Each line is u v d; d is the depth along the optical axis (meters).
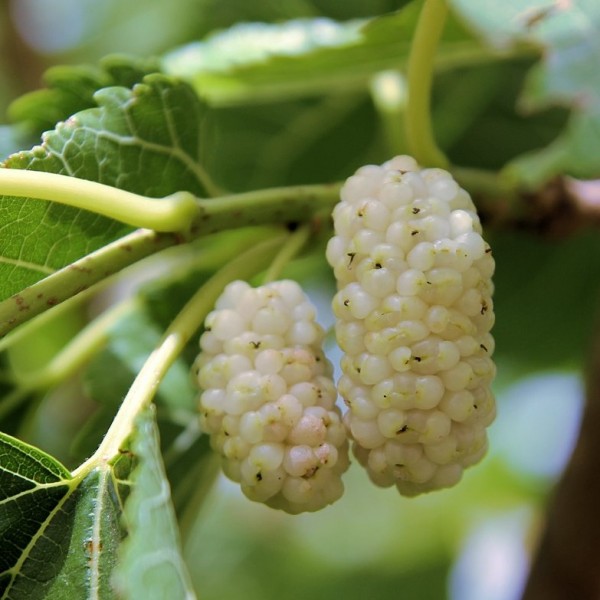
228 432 0.18
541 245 0.26
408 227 0.18
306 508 0.18
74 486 0.18
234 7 0.27
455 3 0.19
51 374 0.21
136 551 0.16
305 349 0.18
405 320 0.18
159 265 0.24
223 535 0.42
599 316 0.23
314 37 0.22
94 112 0.19
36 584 0.18
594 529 0.22
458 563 0.42
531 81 0.19
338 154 0.26
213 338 0.18
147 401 0.18
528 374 0.28
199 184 0.20
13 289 0.19
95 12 0.34
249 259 0.19
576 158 0.18
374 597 0.41
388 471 0.18
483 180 0.21
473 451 0.18
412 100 0.20
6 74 0.32
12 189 0.18
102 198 0.18
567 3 0.19
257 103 0.25
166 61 0.23
